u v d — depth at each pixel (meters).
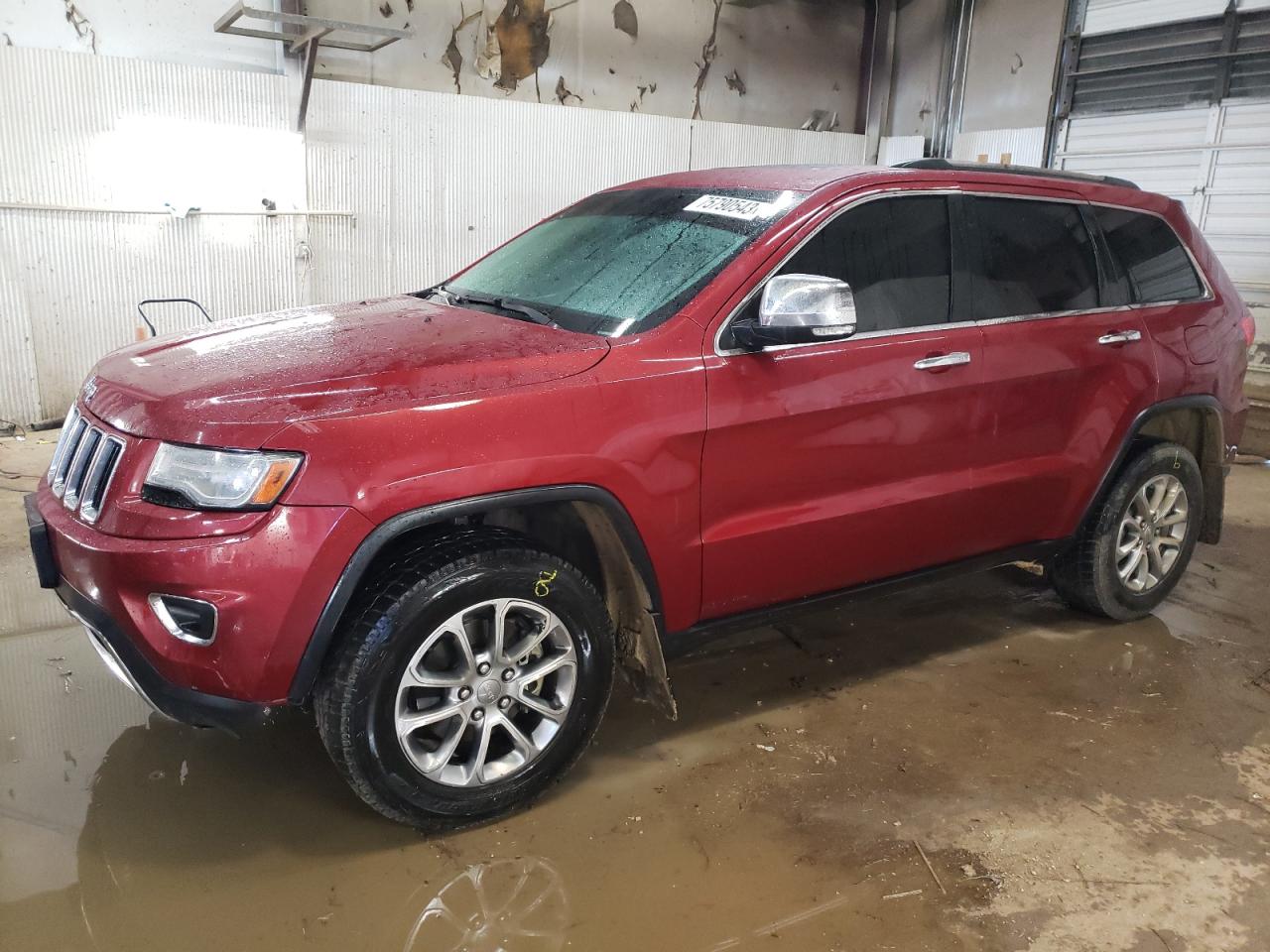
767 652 3.46
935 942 2.03
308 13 6.96
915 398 2.80
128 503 2.02
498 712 2.28
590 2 8.26
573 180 8.13
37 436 6.10
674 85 8.96
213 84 6.44
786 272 2.62
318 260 7.14
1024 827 2.44
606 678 2.44
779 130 9.33
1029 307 3.12
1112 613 3.69
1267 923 2.12
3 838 2.25
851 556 2.81
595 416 2.25
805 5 9.57
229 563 1.92
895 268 2.83
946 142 9.94
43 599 3.65
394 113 7.16
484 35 7.79
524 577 2.22
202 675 1.99
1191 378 3.56
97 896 2.07
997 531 3.18
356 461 2.00
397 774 2.16
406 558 2.14
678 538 2.44
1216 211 7.86
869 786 2.61
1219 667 3.42
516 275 3.12
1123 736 2.93
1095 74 8.60
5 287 6.05
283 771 2.60
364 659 2.06
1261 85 7.46
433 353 2.30
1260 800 2.60
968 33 9.61
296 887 2.13
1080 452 3.30
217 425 1.99
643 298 2.61
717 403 2.43
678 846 2.32
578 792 2.54
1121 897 2.19
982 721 2.99
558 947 1.98
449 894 2.12
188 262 6.62
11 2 5.89
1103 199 3.42
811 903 2.14
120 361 2.48
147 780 2.52
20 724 2.77
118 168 6.24
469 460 2.09
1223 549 4.71
